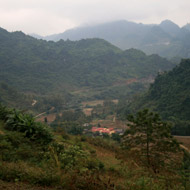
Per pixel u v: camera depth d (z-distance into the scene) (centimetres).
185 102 8050
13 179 464
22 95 13088
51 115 11519
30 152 775
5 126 1134
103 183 498
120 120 10050
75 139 2325
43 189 438
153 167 983
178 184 664
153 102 9969
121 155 1145
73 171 598
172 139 1065
